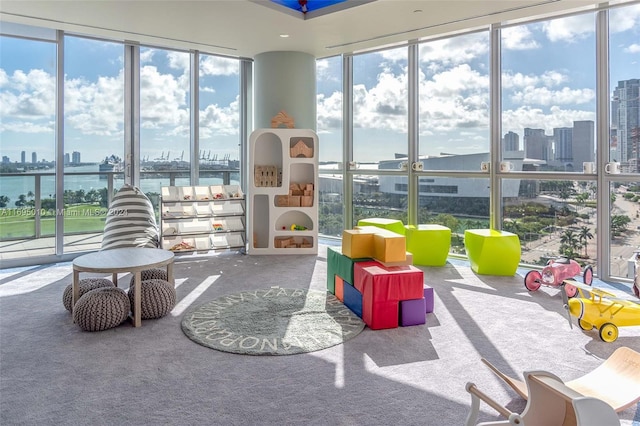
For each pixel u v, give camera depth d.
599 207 5.04
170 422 2.22
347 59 7.07
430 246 5.59
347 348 3.12
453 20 5.26
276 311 3.85
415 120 6.51
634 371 2.39
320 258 6.05
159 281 3.79
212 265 5.62
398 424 2.21
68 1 4.62
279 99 6.65
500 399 2.44
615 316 3.29
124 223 5.66
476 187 6.03
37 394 2.50
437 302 4.16
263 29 5.61
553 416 1.79
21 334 3.37
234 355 3.01
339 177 7.31
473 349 3.11
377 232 4.03
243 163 7.32
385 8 4.88
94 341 3.24
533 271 4.54
